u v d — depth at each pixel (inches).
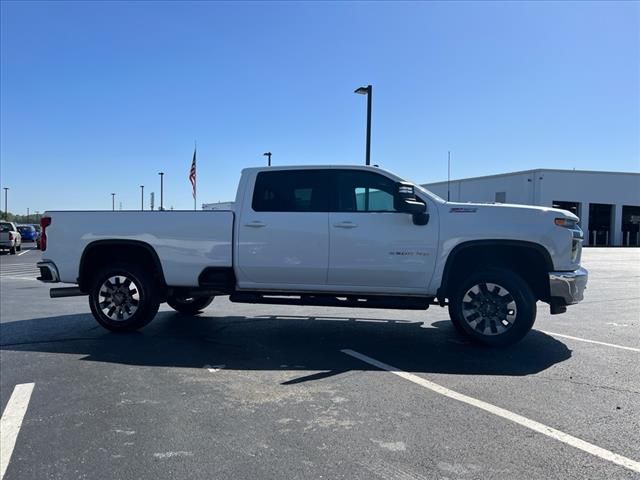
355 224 251.9
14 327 302.0
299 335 277.7
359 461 132.3
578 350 241.8
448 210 246.1
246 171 269.1
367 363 221.8
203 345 255.6
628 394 180.4
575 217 249.4
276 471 127.8
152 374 208.1
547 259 238.2
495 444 141.4
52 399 180.1
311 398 178.5
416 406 169.9
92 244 279.4
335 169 260.8
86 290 289.1
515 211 241.3
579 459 132.9
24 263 916.0
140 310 277.7
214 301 402.6
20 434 151.6
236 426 155.3
